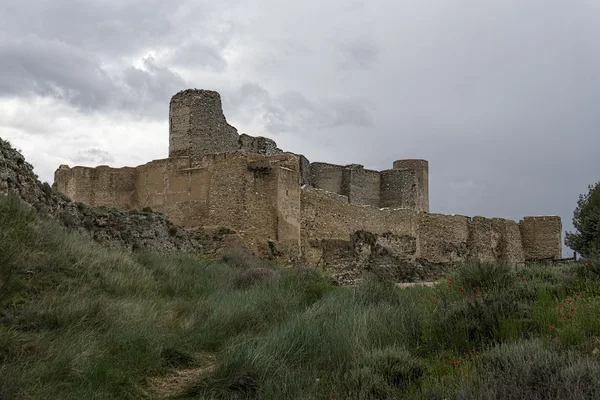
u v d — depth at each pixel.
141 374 10.14
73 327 11.02
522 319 11.27
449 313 12.04
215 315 13.93
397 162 55.88
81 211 21.19
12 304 11.30
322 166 49.88
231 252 26.89
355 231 37.84
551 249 53.19
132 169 33.03
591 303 11.73
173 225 26.25
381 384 9.31
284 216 30.53
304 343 11.48
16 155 16.50
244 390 9.69
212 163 30.17
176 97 34.69
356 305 14.09
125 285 14.96
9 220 14.01
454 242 46.25
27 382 8.47
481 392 8.05
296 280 18.75
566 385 7.84
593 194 38.78
